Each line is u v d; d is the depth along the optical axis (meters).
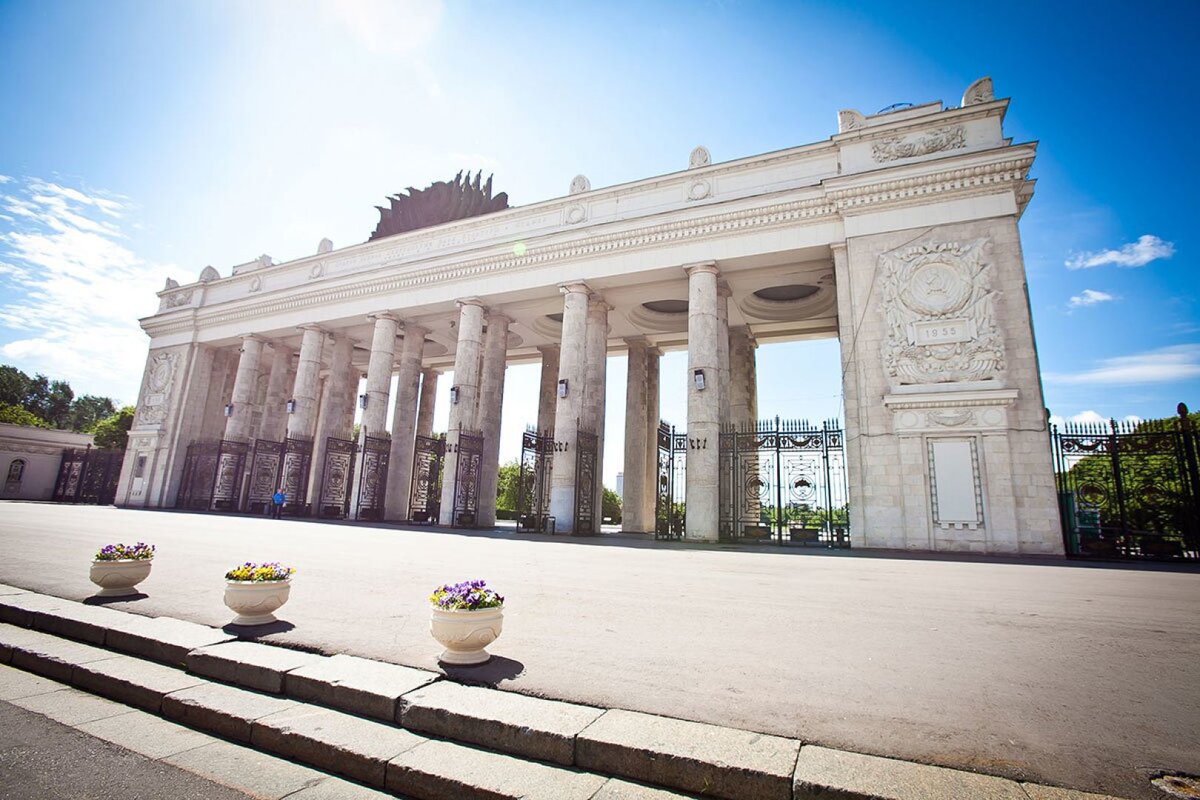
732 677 5.16
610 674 5.22
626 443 35.59
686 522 24.41
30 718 5.17
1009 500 19.41
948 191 22.06
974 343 20.67
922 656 5.85
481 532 26.98
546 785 3.71
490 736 4.25
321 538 18.03
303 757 4.42
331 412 38.53
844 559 16.33
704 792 3.60
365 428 33.84
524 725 4.17
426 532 24.05
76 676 6.05
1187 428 18.73
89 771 4.20
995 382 20.14
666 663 5.53
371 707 4.79
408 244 35.84
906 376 21.31
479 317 32.31
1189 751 3.82
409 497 34.91
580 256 29.23
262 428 41.50
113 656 6.41
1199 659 5.84
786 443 24.81
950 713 4.40
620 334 37.50
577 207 30.64
